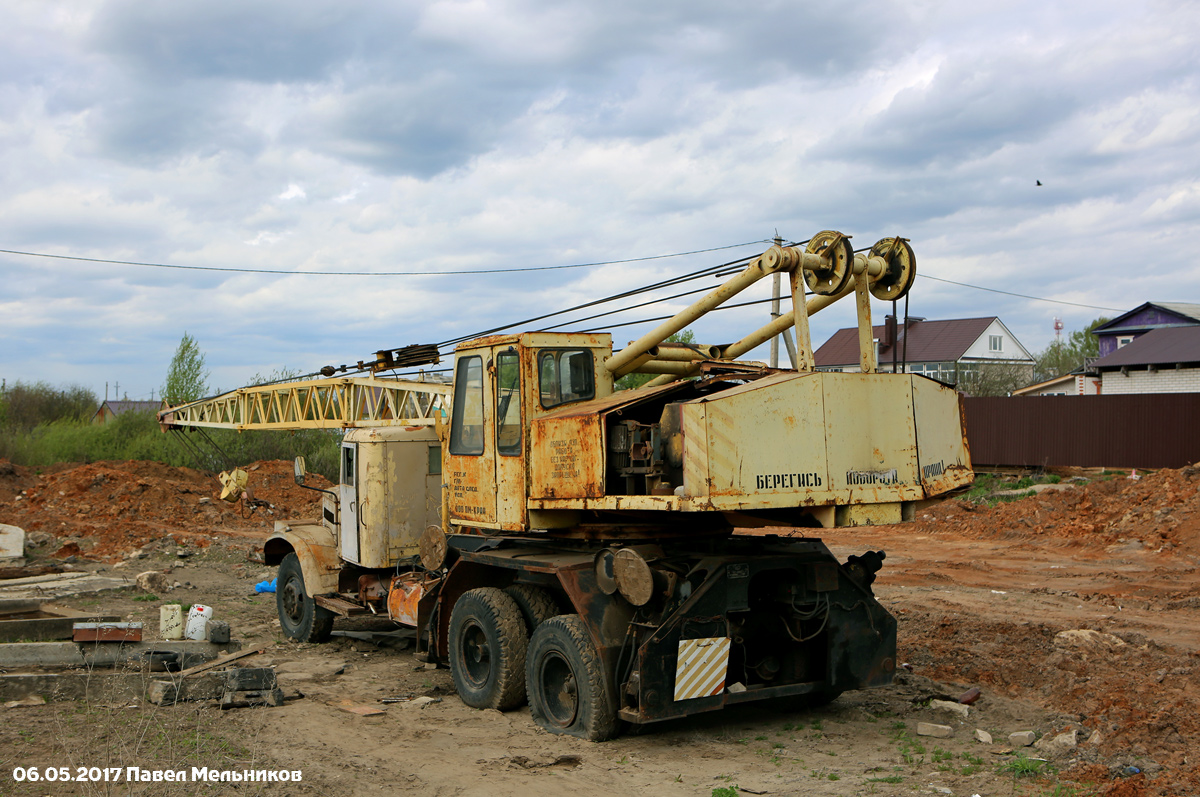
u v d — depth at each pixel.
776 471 6.09
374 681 8.83
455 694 8.32
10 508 21.19
